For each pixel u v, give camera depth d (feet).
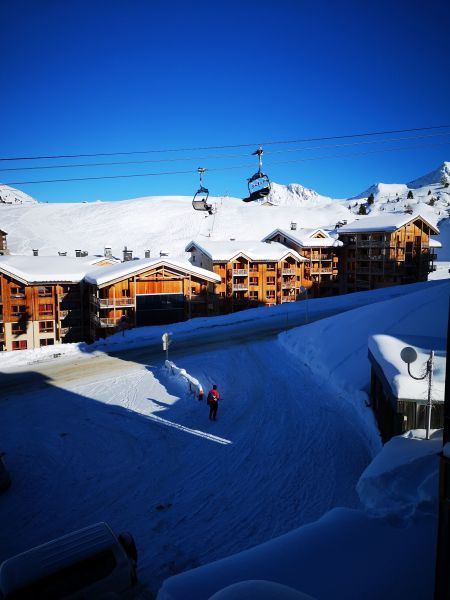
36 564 27.43
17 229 422.00
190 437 58.59
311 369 84.07
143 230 473.26
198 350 104.88
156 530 39.42
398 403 41.70
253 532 38.06
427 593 23.04
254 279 198.08
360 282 227.40
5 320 145.59
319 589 23.38
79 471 51.55
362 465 48.14
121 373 90.02
